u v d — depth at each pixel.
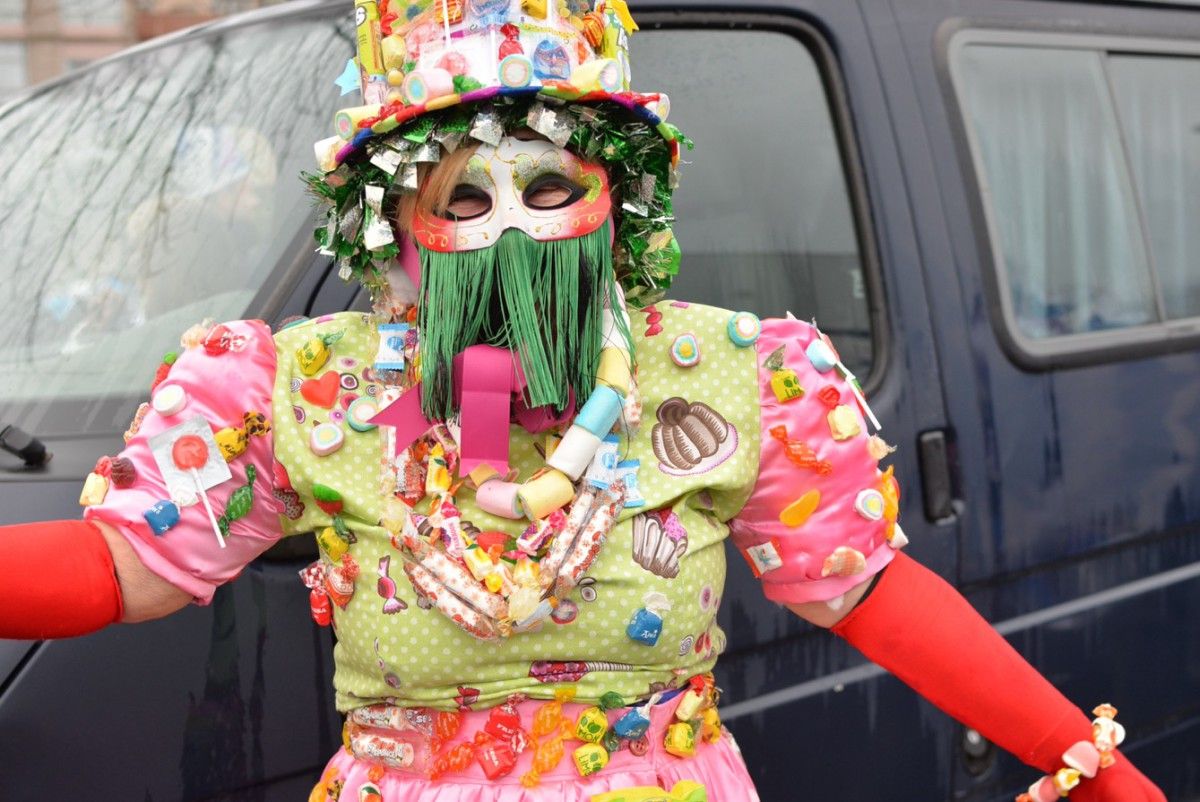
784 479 1.63
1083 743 1.65
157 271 2.21
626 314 1.63
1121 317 3.07
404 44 1.57
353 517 1.57
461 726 1.57
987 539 2.67
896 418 2.56
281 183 2.23
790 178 2.59
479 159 1.49
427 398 1.54
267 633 1.92
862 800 2.51
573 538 1.50
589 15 1.62
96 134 2.51
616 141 1.52
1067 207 3.02
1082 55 3.14
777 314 2.52
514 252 1.50
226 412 1.54
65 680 1.77
